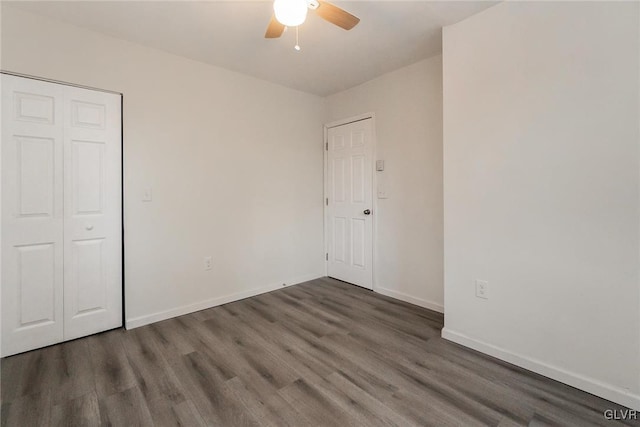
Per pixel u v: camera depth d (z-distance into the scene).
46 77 2.14
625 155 1.55
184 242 2.80
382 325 2.56
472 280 2.15
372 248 3.44
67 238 2.25
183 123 2.77
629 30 1.52
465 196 2.17
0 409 1.56
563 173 1.74
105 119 2.38
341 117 3.75
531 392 1.68
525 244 1.90
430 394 1.67
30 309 2.12
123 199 2.47
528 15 1.85
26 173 2.09
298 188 3.72
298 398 1.64
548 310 1.82
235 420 1.49
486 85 2.04
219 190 3.03
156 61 2.61
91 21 2.18
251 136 3.26
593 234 1.65
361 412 1.54
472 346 2.16
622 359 1.58
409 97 3.02
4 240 2.03
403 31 2.33
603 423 1.46
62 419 1.49
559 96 1.74
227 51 2.66
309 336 2.36
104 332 2.42
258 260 3.36
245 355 2.08
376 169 3.36
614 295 1.60
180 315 2.78
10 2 1.95
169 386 1.74
